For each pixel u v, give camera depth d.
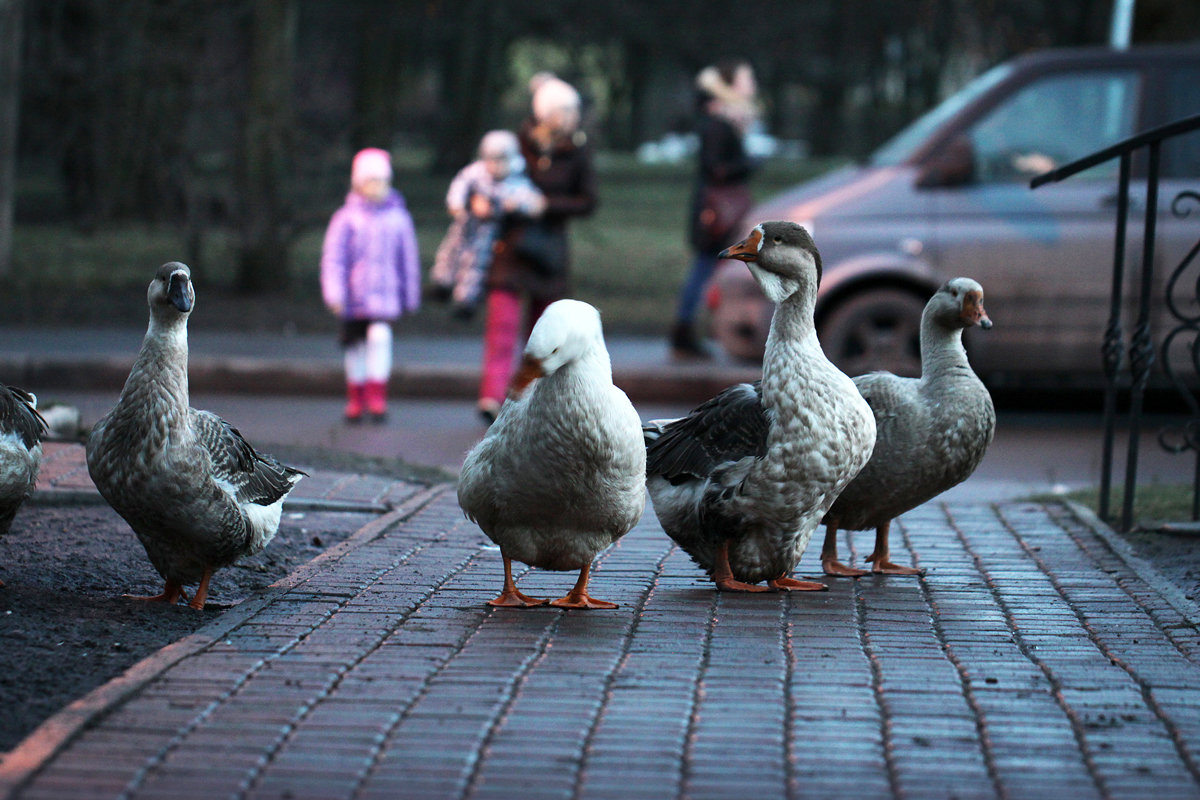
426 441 12.52
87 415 13.09
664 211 39.34
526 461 6.15
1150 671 5.61
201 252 22.09
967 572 7.52
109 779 4.34
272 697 5.10
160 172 23.52
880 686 5.38
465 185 12.73
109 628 5.85
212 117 21.86
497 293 12.77
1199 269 13.16
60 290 20.72
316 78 22.58
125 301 20.17
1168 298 8.66
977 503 9.53
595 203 12.85
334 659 5.59
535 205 12.56
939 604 6.77
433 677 5.40
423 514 8.81
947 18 47.78
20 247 24.62
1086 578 7.34
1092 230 13.43
